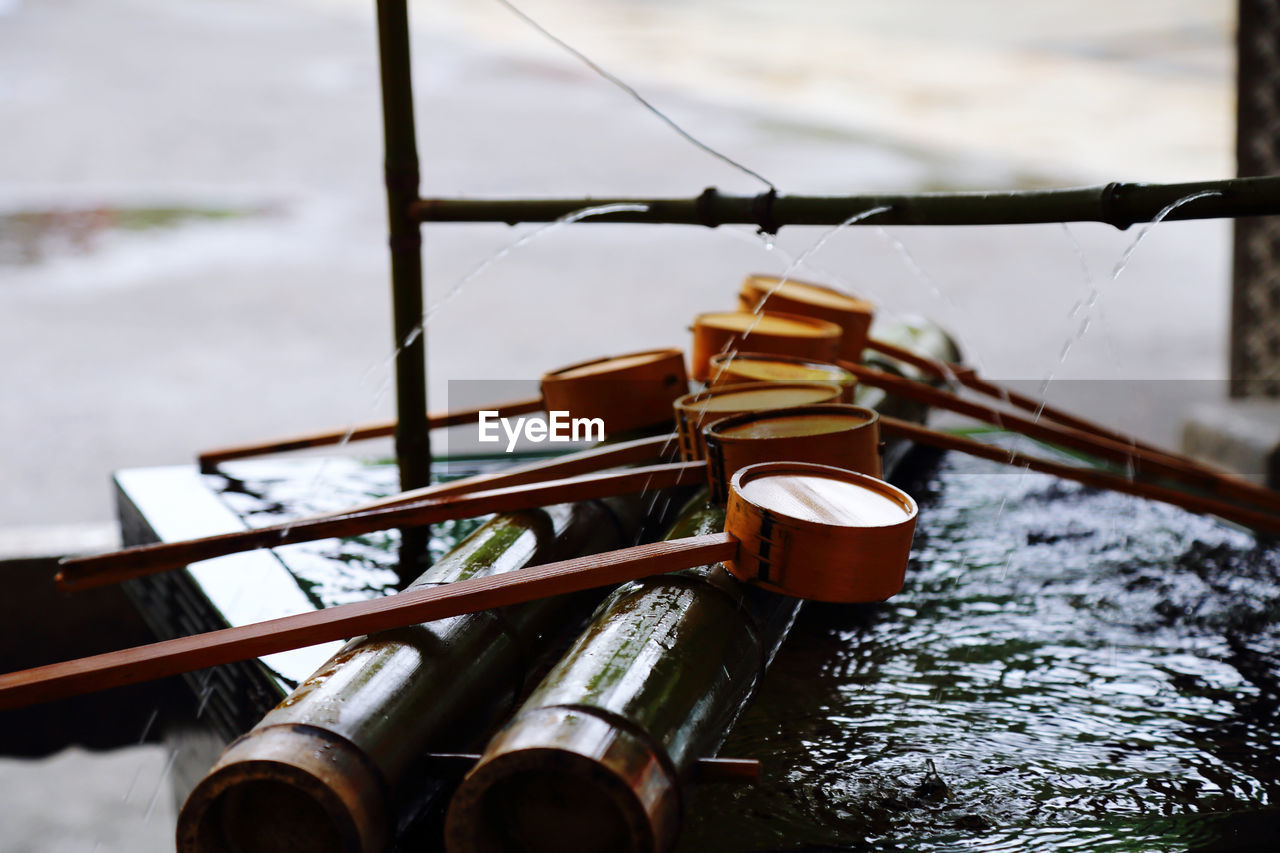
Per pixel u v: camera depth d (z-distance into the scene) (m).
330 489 2.60
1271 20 4.74
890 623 2.04
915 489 2.82
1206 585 2.23
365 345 8.62
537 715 1.14
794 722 1.66
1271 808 1.44
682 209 2.04
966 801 1.46
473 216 2.22
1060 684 1.81
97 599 3.21
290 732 1.16
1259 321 4.95
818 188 13.26
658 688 1.20
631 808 1.06
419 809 1.26
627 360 2.30
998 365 7.91
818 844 1.35
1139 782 1.51
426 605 1.30
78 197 13.41
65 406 7.18
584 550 1.78
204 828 1.15
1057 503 2.72
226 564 2.05
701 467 1.71
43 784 3.40
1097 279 10.65
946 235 12.59
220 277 10.45
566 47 1.85
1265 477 4.11
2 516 5.52
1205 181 1.53
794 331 2.37
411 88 2.24
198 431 6.73
